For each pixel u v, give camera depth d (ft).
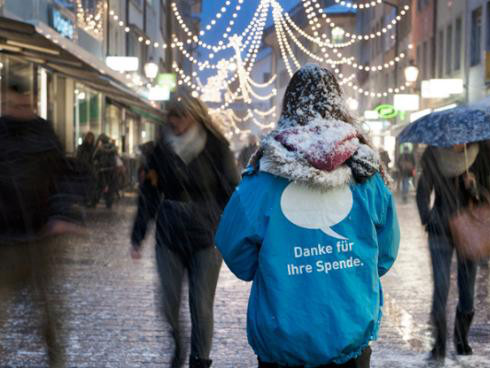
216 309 26.76
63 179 16.97
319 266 10.75
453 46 117.91
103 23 111.45
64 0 84.64
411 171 98.53
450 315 26.30
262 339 10.79
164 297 17.90
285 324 10.59
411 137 21.31
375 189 11.14
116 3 124.26
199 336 17.72
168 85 109.19
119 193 85.76
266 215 10.85
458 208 19.33
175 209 17.49
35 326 22.90
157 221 17.71
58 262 17.70
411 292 30.66
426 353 21.21
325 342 10.57
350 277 10.79
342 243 10.82
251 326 10.96
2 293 17.51
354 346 10.66
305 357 10.63
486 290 30.94
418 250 44.98
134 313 25.44
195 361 17.72
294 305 10.64
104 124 106.63
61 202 16.98
